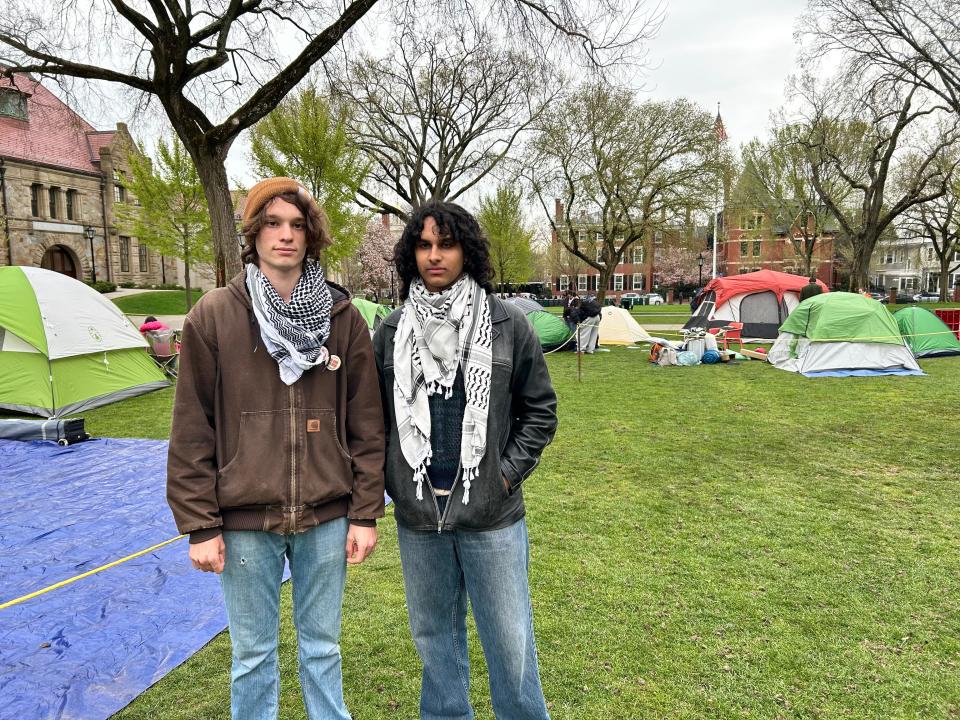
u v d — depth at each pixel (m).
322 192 18.05
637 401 8.60
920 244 61.34
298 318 1.72
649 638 2.74
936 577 3.27
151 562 3.54
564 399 8.82
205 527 1.64
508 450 1.85
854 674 2.46
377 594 3.21
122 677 2.47
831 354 10.97
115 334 9.09
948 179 21.16
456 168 24.47
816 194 30.30
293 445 1.73
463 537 1.81
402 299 1.95
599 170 22.86
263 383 1.72
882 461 5.50
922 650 2.62
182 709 2.29
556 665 2.55
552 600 3.09
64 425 6.39
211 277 36.19
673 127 22.19
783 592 3.14
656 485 4.92
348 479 1.84
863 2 18.11
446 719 1.96
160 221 21.41
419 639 1.92
